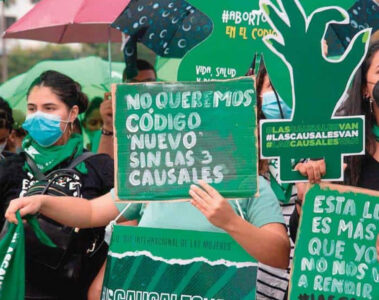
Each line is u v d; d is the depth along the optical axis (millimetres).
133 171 3773
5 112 5613
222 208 3553
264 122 3762
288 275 4223
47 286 4426
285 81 3793
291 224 4133
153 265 3789
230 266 3703
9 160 4613
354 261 3754
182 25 4484
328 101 3773
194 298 3742
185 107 3730
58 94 4598
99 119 7426
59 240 4344
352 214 3758
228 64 3900
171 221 3824
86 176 4543
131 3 4316
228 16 3885
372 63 3814
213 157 3703
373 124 3906
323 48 3781
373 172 3904
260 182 3816
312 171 3748
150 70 6504
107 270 3850
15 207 3869
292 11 3787
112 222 3857
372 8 3967
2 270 3848
